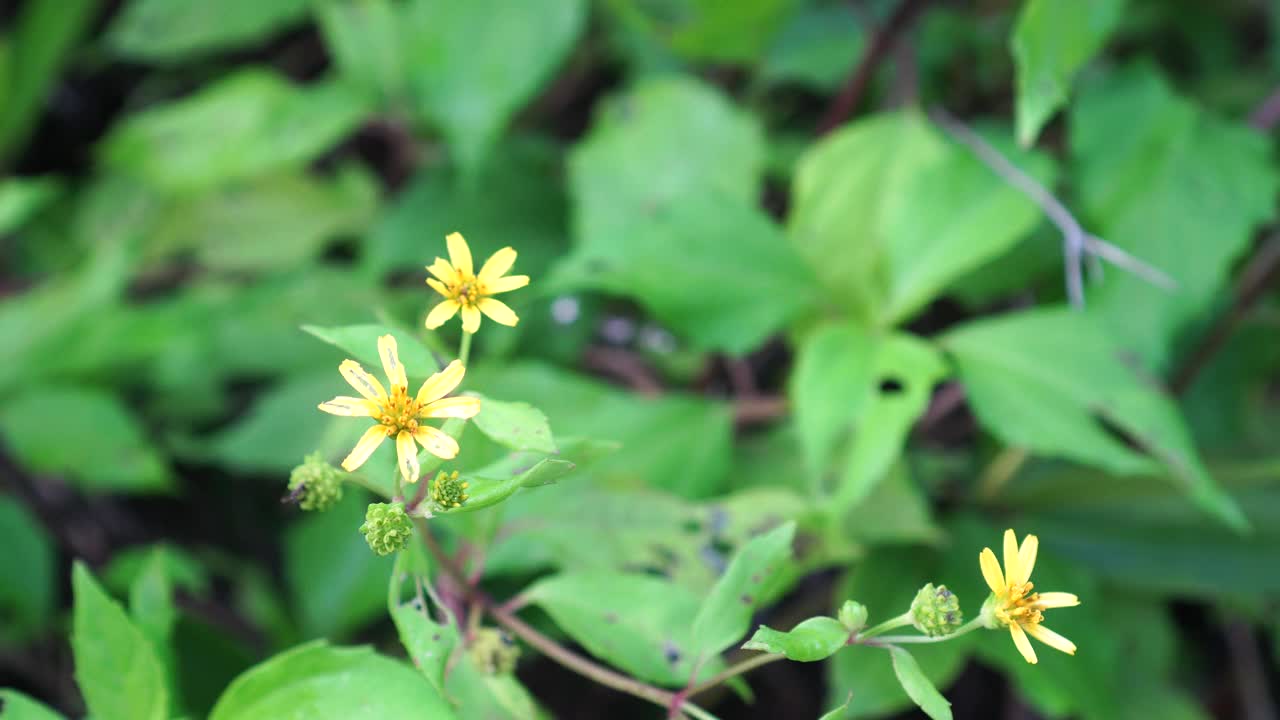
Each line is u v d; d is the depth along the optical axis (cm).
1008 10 78
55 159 91
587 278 55
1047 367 53
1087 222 57
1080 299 54
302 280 71
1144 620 62
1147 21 81
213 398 73
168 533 72
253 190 79
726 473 55
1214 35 82
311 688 42
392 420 40
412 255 73
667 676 44
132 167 75
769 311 55
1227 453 66
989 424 52
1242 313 62
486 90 67
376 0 77
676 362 69
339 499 42
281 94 76
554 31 67
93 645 44
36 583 62
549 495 49
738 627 43
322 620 58
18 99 82
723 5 64
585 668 44
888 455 51
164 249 79
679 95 67
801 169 61
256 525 73
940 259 55
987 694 69
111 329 67
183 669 57
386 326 42
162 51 78
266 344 70
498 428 40
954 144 60
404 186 83
